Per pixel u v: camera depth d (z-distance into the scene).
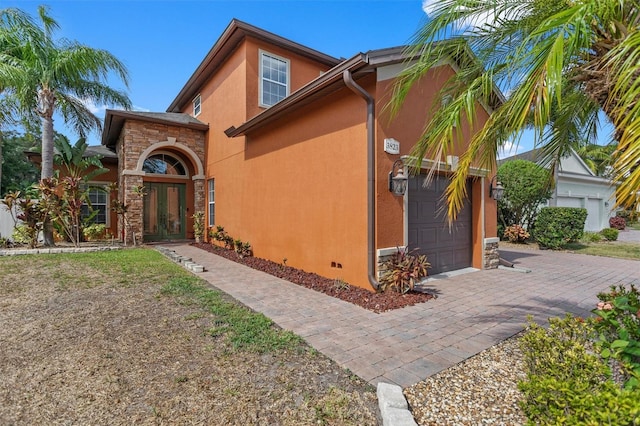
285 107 7.38
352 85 5.50
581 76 3.04
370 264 5.74
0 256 9.12
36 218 10.50
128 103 13.23
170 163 14.16
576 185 18.53
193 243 13.02
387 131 5.91
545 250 12.45
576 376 2.13
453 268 7.74
